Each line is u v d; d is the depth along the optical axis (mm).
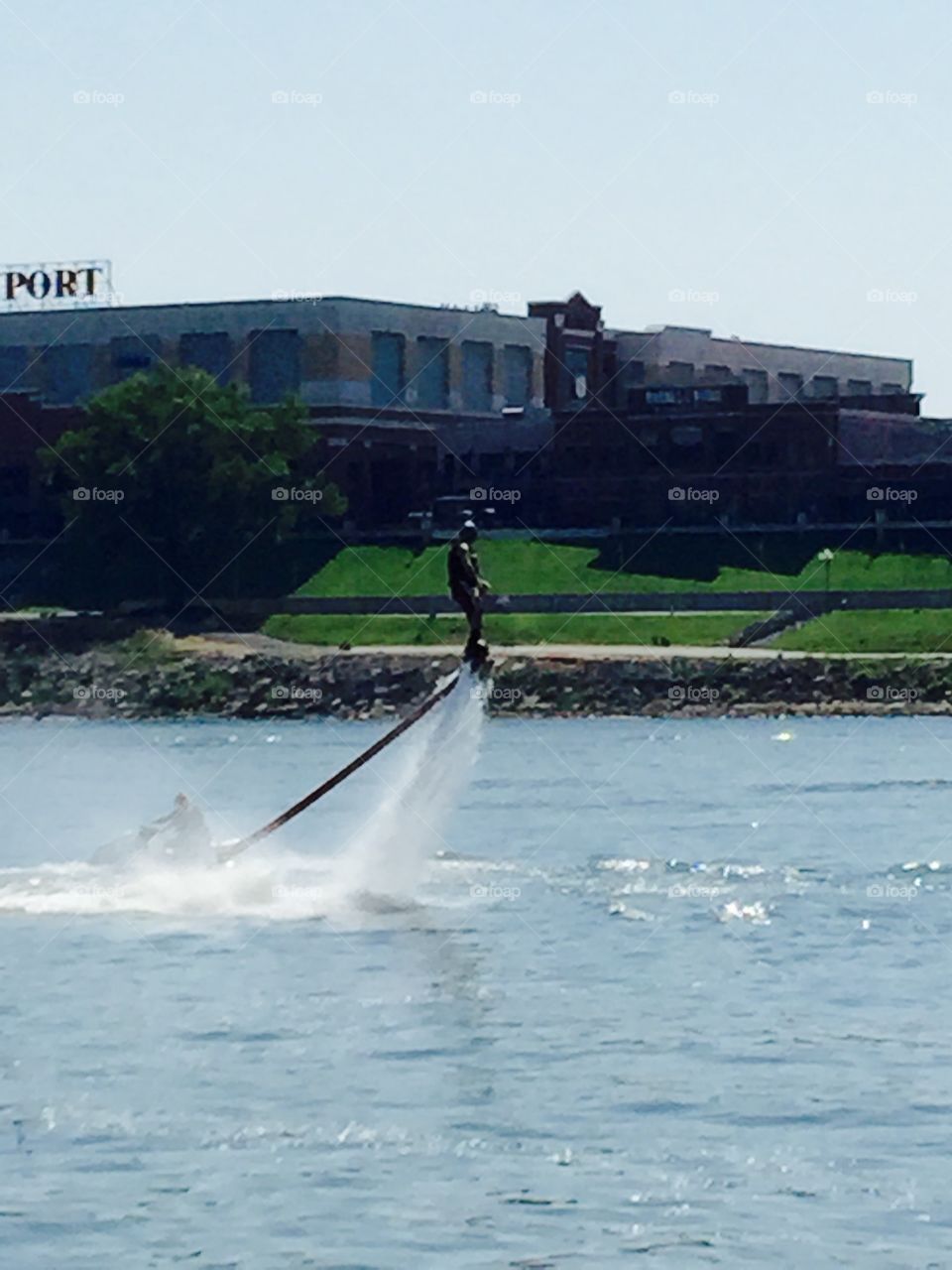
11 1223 29125
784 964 45469
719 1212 29438
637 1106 34188
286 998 41625
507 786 89312
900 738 122812
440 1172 31031
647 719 141375
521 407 197250
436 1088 35219
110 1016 40156
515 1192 30219
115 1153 31906
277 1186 30484
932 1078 35781
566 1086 35344
